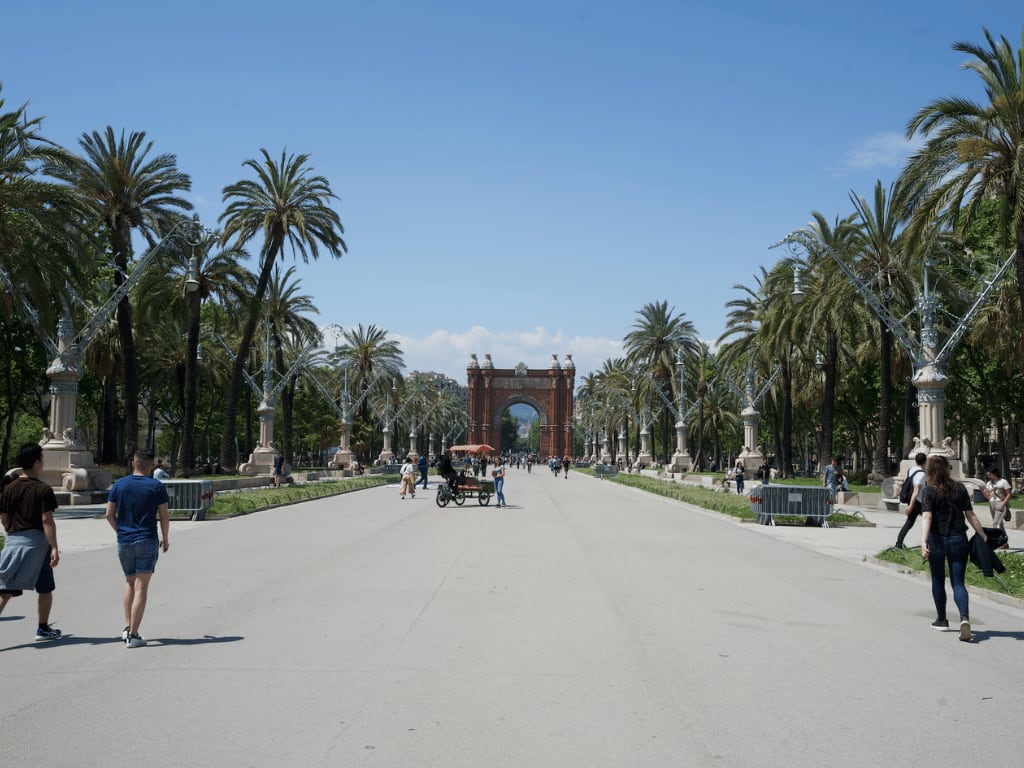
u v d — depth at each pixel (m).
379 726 5.73
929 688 6.85
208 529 21.41
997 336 35.03
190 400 42.56
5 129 23.91
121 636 8.44
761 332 48.62
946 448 29.56
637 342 73.25
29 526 8.15
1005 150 21.66
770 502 23.50
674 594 11.38
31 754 5.17
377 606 10.27
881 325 38.97
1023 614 10.29
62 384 29.53
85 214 26.34
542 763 5.09
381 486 52.94
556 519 25.22
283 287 57.38
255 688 6.63
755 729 5.75
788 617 9.84
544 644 8.26
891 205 35.00
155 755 5.16
